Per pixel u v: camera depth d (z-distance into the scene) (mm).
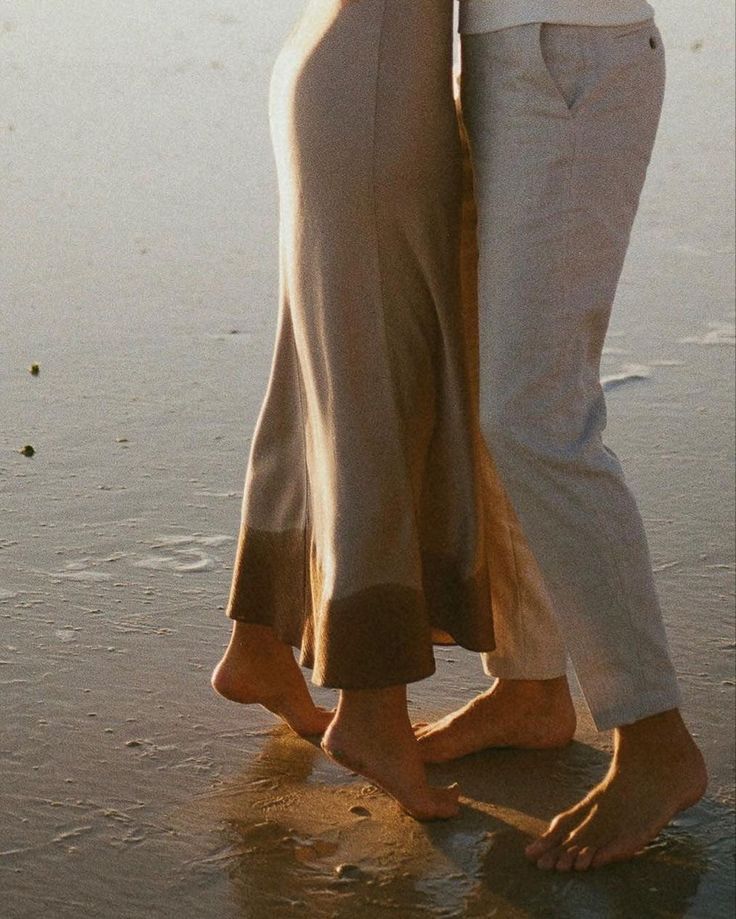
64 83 10391
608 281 2967
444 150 2994
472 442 3107
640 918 2814
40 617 3748
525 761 3336
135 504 4387
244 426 4992
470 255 3131
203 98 10078
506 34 2871
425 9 2951
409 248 2998
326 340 3020
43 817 3010
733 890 2902
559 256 2885
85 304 6129
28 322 5898
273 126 3125
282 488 3225
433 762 3309
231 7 13617
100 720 3352
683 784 2990
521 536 3230
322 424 3062
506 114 2887
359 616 3047
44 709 3377
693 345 5852
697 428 5082
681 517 4434
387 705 3088
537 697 3352
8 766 3168
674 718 3006
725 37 12695
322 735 3377
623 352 5762
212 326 5934
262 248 6996
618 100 2910
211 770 3215
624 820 2975
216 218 7457
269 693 3367
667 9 13891
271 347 5730
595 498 2932
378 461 3035
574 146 2873
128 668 3557
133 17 13031
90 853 2912
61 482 4512
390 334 3016
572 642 2990
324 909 2793
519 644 3297
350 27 2953
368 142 2943
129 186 7984
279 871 2895
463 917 2795
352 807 3117
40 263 6645
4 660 3553
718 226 7535
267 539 3262
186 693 3482
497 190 2900
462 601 3152
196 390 5277
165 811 3059
